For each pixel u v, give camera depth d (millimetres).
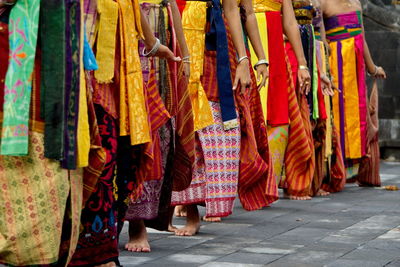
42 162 4641
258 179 7590
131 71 5461
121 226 5871
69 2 4645
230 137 7129
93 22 5215
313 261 5980
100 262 5242
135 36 5523
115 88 5457
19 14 4625
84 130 4746
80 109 4730
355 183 12062
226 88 7098
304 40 9906
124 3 5441
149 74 6105
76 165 4715
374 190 11086
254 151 7355
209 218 7969
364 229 7473
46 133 4586
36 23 4598
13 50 4598
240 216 8359
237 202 9500
